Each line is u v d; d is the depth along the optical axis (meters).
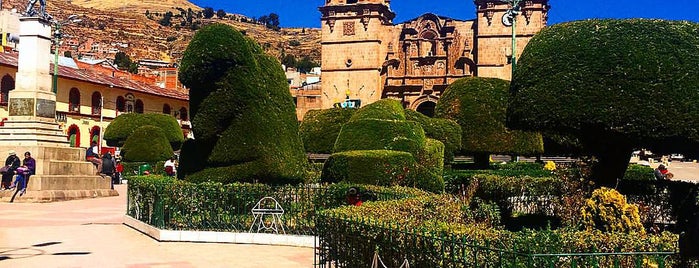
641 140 12.88
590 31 13.58
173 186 13.95
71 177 24.59
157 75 91.75
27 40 24.81
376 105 22.50
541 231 7.00
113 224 16.38
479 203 15.77
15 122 24.55
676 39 12.97
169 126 48.78
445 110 30.70
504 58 70.56
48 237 13.77
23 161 23.47
